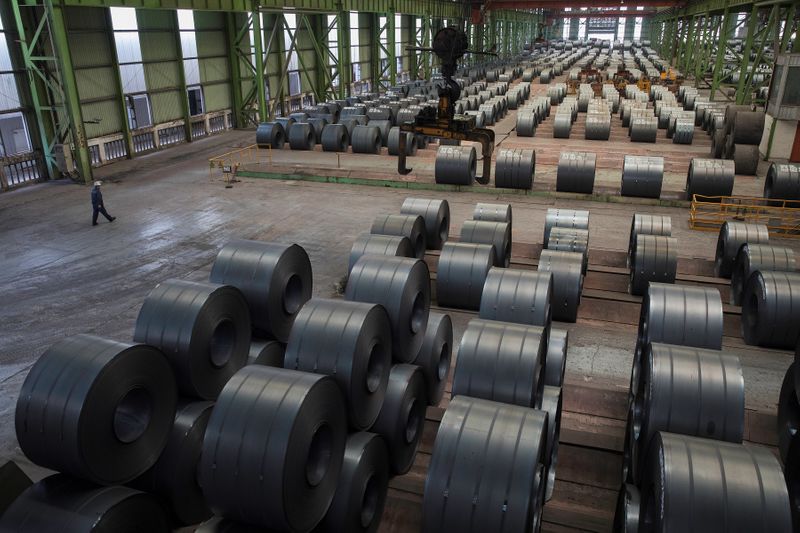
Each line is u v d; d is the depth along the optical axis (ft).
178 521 21.81
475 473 16.19
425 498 16.49
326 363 21.15
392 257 27.73
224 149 94.99
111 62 84.02
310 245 50.26
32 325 36.76
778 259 35.40
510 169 63.62
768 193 58.13
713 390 19.75
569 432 24.91
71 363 18.60
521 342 21.97
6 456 25.14
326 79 133.59
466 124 55.72
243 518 17.26
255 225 55.88
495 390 21.65
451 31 52.70
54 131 73.61
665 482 14.99
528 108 101.19
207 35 105.81
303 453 17.15
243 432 16.81
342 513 19.57
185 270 45.34
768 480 14.71
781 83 76.18
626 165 60.23
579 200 62.49
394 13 144.87
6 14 67.87
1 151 69.21
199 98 105.91
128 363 19.12
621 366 31.40
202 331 23.04
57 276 44.19
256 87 105.40
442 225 45.34
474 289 36.19
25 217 58.75
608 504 22.54
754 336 32.96
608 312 37.81
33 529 17.62
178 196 66.69
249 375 17.99
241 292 25.54
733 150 73.72
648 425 20.21
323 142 84.99
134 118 90.02
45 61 71.77
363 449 20.11
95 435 18.22
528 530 15.98
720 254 41.57
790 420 24.57
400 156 64.80
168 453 21.26
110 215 59.21
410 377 23.99
